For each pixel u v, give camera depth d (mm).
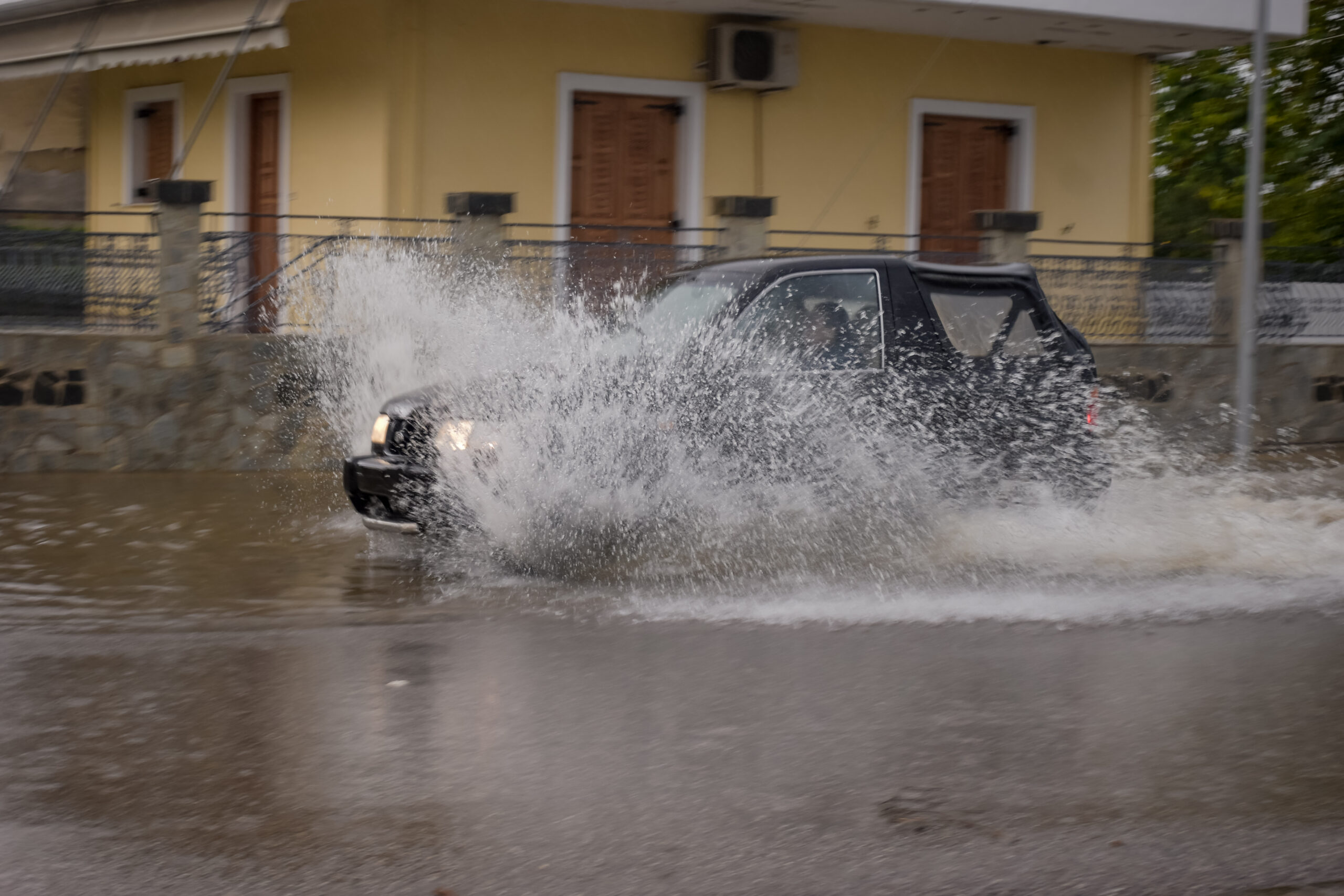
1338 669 6070
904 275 8391
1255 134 14836
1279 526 9555
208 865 3910
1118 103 19906
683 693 5594
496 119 16078
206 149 18203
